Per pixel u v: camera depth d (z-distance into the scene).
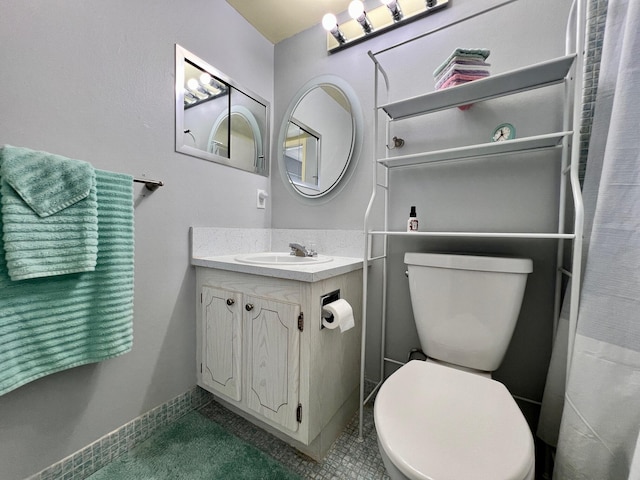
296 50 1.74
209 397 1.43
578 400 0.78
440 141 1.30
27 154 0.77
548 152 1.09
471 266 1.02
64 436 0.95
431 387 0.84
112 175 0.96
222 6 1.47
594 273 0.78
